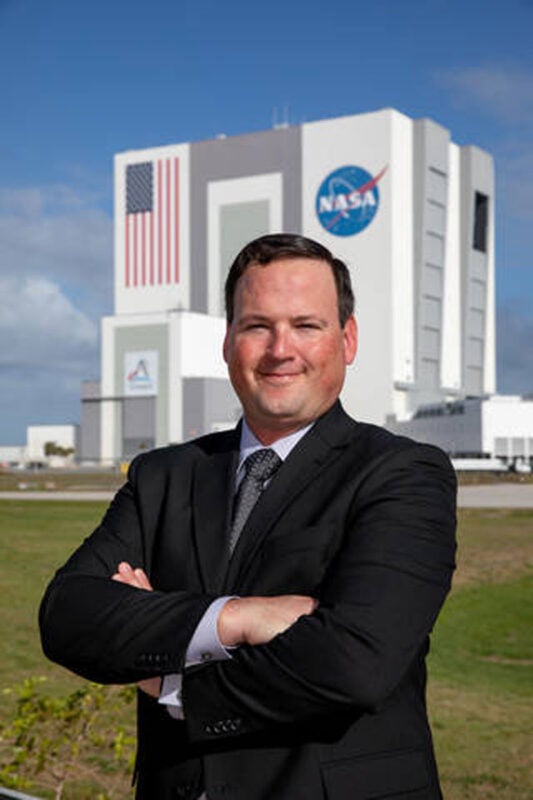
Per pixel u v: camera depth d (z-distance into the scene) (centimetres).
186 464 237
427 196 14138
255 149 14600
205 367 14638
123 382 14762
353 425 228
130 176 15438
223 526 219
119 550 234
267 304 222
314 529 204
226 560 215
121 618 196
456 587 1839
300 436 223
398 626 185
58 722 754
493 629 1442
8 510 3888
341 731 193
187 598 197
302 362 220
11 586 1816
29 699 579
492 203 15788
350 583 190
